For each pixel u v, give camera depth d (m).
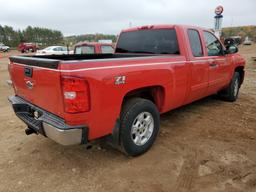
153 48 4.53
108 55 5.02
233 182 2.89
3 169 3.19
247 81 9.76
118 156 3.49
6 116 5.25
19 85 3.49
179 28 4.15
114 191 2.76
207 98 6.79
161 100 3.78
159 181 2.92
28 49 41.31
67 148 3.73
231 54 5.88
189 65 4.13
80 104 2.56
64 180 2.96
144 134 3.49
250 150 3.67
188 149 3.68
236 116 5.21
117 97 2.92
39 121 2.85
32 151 3.66
